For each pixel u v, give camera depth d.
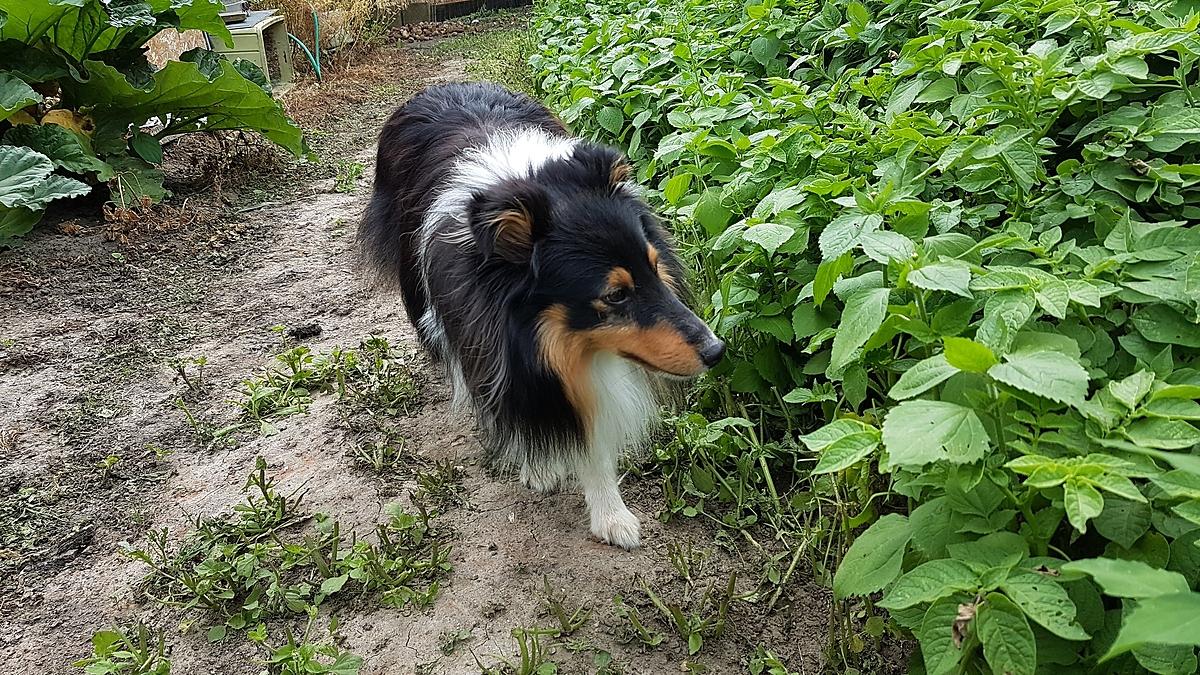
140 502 0.87
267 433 0.96
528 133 0.92
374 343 1.09
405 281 0.96
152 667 0.67
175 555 0.79
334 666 0.64
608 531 0.78
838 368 0.54
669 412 0.91
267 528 0.81
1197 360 0.53
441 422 0.97
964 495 0.48
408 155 1.00
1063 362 0.42
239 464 0.92
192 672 0.68
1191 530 0.45
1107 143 0.71
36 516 0.84
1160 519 0.45
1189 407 0.43
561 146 0.87
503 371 0.72
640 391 0.80
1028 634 0.40
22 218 1.38
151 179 1.55
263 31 2.66
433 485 0.86
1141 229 0.57
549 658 0.67
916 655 0.58
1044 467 0.40
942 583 0.43
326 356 1.09
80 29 1.39
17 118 1.40
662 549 0.78
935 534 0.49
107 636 0.66
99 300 1.25
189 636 0.71
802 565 0.74
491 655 0.69
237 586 0.75
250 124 1.62
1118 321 0.57
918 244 0.63
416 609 0.73
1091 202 0.67
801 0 1.39
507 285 0.70
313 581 0.76
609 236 0.68
